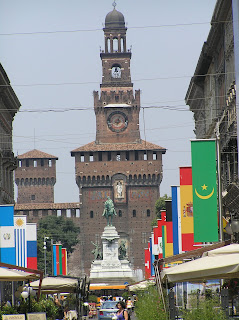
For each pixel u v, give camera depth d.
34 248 131.38
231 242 61.00
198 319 52.16
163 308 67.25
